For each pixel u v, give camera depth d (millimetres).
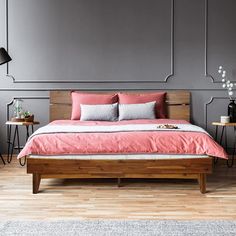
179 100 4660
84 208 2691
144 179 3553
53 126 3584
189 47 4672
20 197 2971
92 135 3176
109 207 2715
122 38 4676
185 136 3158
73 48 4684
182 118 4656
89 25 4668
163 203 2812
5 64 4656
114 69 4699
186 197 2973
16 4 4629
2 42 4652
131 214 2561
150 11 4656
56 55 4684
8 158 4355
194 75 4684
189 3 4641
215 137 4699
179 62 4684
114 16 4660
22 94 4688
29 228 2293
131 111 4367
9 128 4668
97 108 4383
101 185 3344
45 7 4645
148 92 4703
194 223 2375
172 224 2359
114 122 4047
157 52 4684
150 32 4672
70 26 4668
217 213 2580
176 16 4652
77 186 3309
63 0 4641
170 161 3102
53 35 4672
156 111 4516
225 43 4656
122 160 3115
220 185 3346
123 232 2229
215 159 4438
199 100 4703
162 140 3131
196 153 3088
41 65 4684
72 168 3115
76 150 3098
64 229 2277
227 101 4688
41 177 3111
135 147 3102
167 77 4684
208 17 4648
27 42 4664
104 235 2184
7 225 2342
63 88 4711
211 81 4680
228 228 2289
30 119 4227
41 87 4699
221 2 4629
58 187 3273
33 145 3104
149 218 2480
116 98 4598
